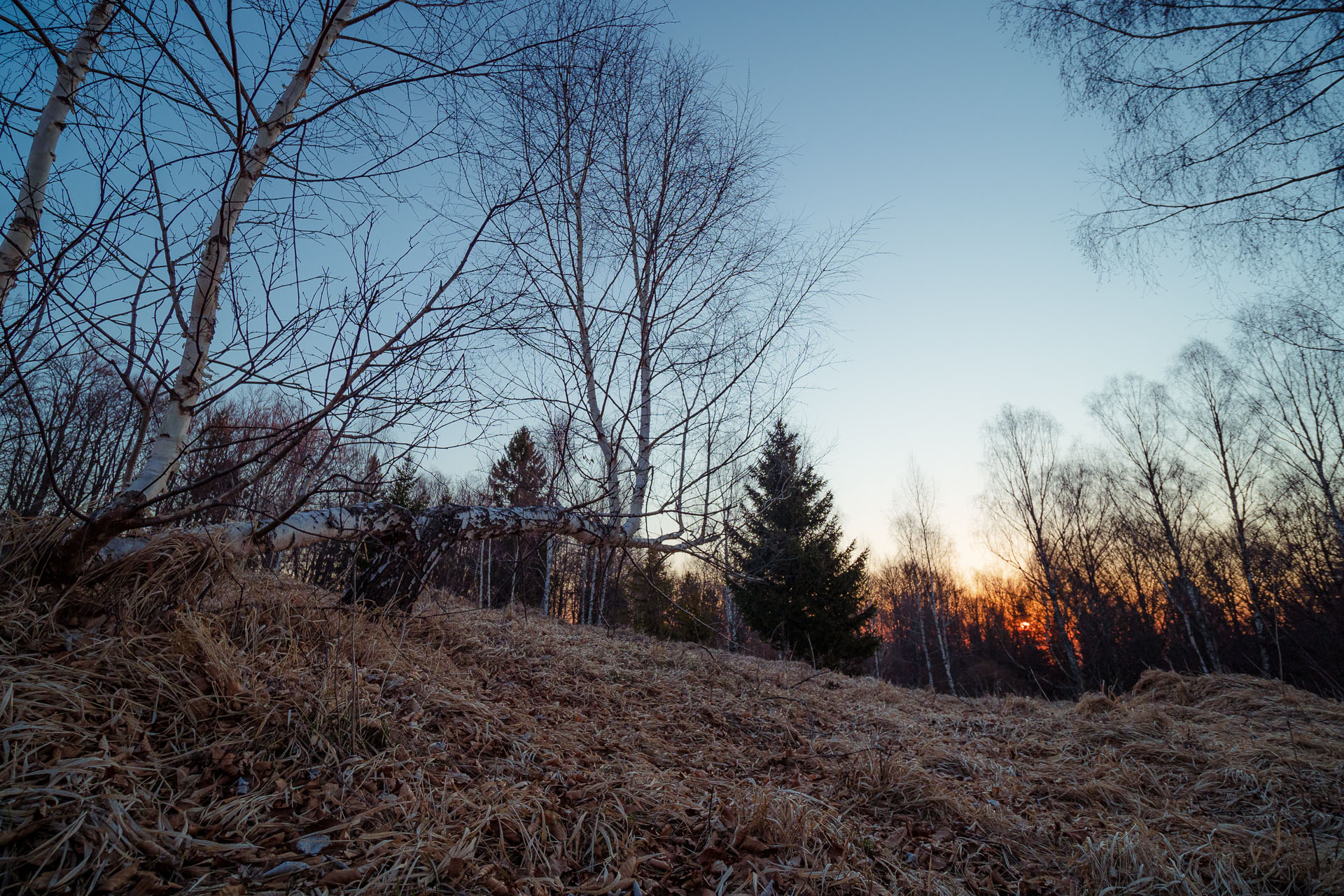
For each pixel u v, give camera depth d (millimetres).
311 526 3648
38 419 2211
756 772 3602
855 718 5641
